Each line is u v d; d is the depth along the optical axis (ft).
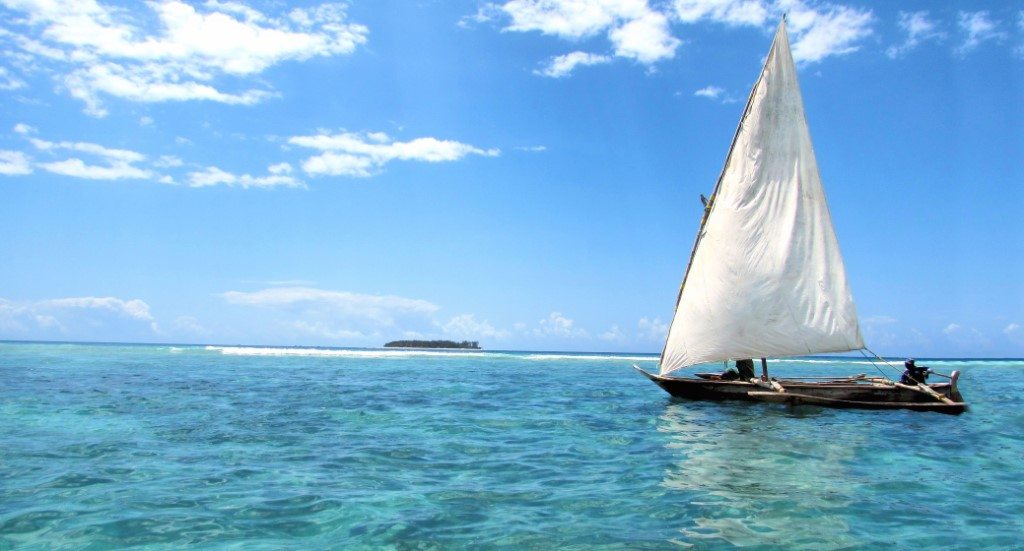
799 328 66.39
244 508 30.32
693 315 70.28
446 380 112.47
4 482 34.53
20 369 121.70
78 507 30.17
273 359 193.06
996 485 35.91
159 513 29.40
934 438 50.65
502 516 29.58
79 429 51.65
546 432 52.80
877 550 25.61
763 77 67.92
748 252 67.62
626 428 55.06
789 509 30.94
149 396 75.87
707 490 34.35
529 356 299.58
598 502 31.96
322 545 25.57
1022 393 98.12
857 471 39.14
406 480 36.17
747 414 63.87
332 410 65.16
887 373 170.91
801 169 66.69
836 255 66.59
